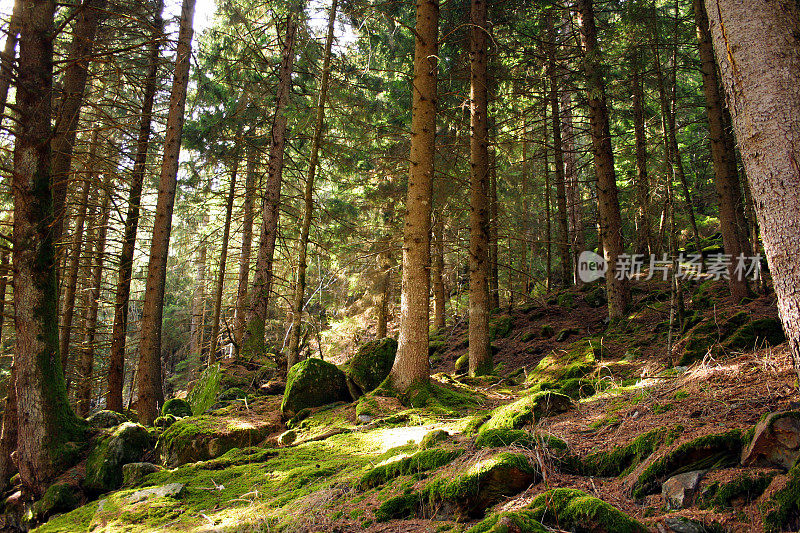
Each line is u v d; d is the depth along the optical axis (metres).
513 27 14.45
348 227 16.38
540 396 5.15
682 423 3.82
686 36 12.17
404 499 3.90
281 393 10.65
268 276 14.68
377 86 16.25
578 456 3.93
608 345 10.28
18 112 7.09
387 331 19.08
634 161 15.91
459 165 14.86
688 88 20.59
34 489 6.58
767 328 6.78
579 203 18.05
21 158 7.07
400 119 16.09
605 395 5.62
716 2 3.58
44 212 7.17
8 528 6.30
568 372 8.65
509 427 4.86
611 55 11.52
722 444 3.28
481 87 11.17
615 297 12.25
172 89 11.45
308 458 6.11
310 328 12.95
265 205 15.20
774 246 3.27
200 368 19.67
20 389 6.81
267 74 17.36
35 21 7.15
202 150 16.05
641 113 14.28
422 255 8.70
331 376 8.94
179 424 7.38
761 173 3.31
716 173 10.48
